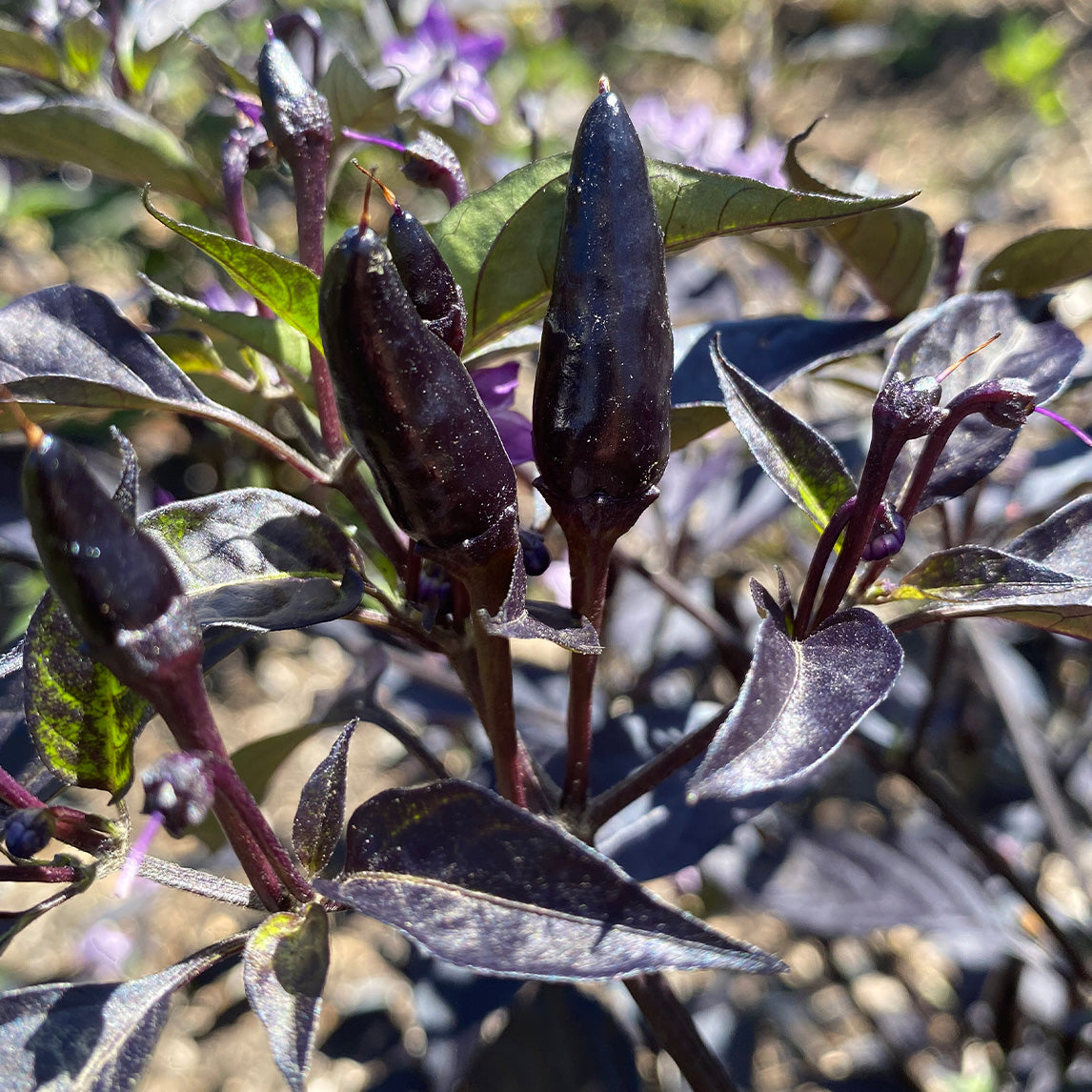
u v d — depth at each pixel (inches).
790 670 3.3
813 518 4.0
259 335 4.5
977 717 9.9
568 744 4.3
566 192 3.5
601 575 3.7
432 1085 6.5
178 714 2.9
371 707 5.8
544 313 4.3
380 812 3.2
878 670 3.2
